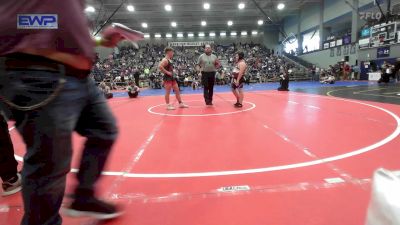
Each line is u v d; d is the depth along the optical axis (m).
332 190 2.33
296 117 5.80
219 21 35.66
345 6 24.31
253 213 2.00
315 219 1.91
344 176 2.62
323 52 28.05
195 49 41.66
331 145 3.66
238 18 34.34
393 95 9.95
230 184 2.51
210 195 2.31
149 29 40.47
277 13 33.03
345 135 4.18
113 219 1.97
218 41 43.78
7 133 2.34
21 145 4.12
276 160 3.12
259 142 3.91
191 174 2.78
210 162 3.13
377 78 20.69
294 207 2.07
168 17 32.34
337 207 2.06
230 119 5.76
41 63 1.34
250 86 20.23
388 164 2.91
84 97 1.61
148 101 10.42
